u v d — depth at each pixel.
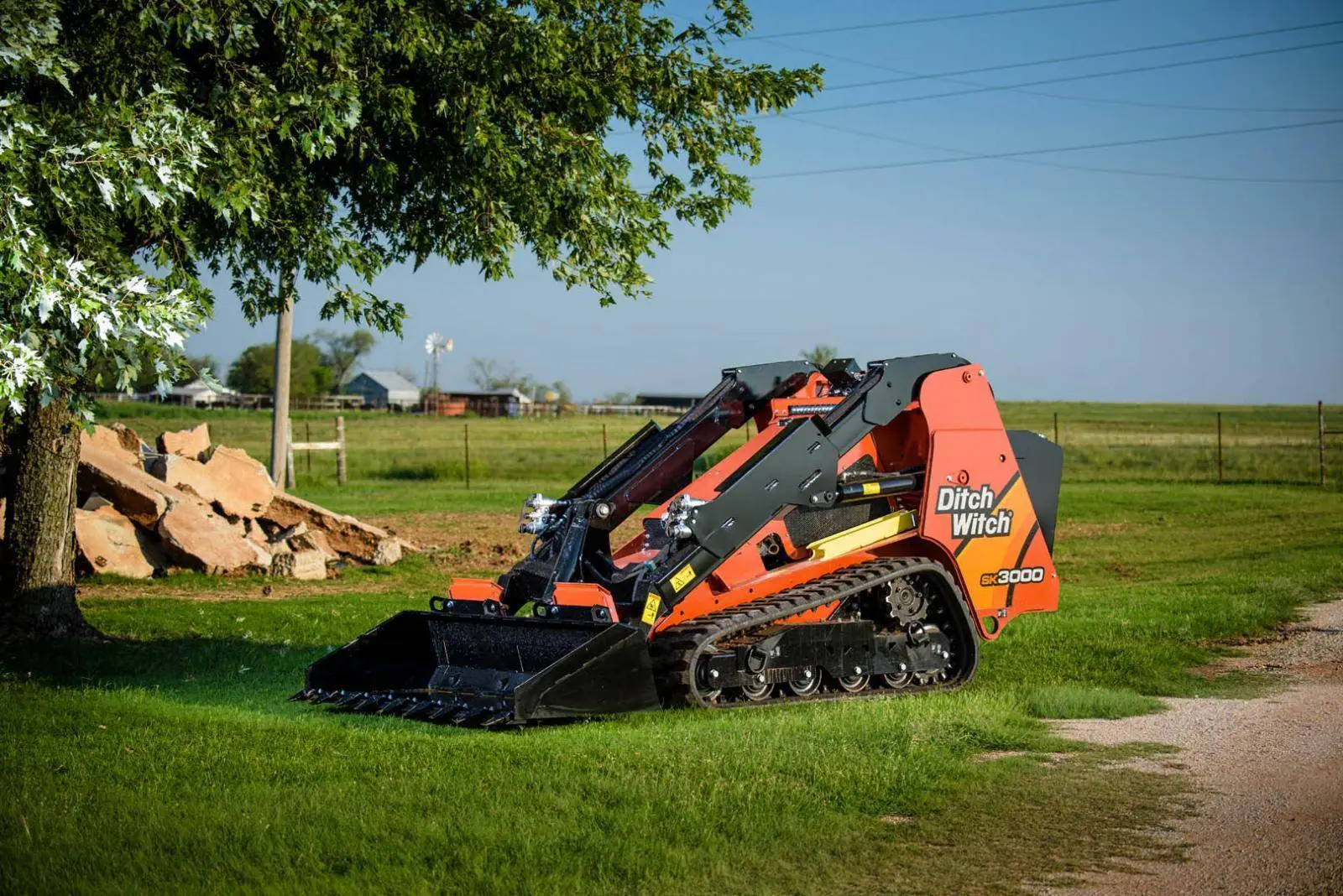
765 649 8.51
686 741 7.12
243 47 9.45
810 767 6.59
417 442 68.31
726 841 5.46
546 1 11.03
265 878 5.02
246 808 5.89
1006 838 5.62
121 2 9.11
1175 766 6.87
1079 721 8.20
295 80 10.01
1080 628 12.20
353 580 17.83
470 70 10.59
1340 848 5.38
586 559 9.09
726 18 11.85
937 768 6.65
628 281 12.34
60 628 11.80
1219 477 38.91
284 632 12.77
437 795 6.08
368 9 10.27
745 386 10.16
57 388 8.00
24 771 6.67
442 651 8.93
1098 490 35.38
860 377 10.18
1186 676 9.99
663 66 11.83
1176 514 28.39
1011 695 8.81
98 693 9.12
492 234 11.22
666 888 4.98
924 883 5.07
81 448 17.27
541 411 120.94
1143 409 142.38
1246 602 13.67
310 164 11.43
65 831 5.58
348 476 41.78
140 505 17.42
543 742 7.20
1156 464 46.06
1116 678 9.90
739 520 8.84
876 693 9.12
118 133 7.96
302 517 19.59
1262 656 10.95
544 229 11.93
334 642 12.23
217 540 17.58
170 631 12.72
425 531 24.27
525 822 5.64
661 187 12.58
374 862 5.17
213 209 9.88
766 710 8.38
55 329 7.68
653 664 8.35
